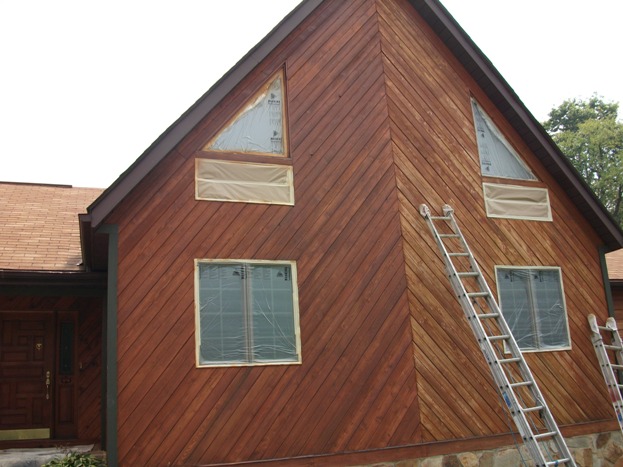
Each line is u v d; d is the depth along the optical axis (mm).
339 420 8273
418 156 9695
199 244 8148
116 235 7801
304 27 9422
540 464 7344
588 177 34094
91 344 10875
